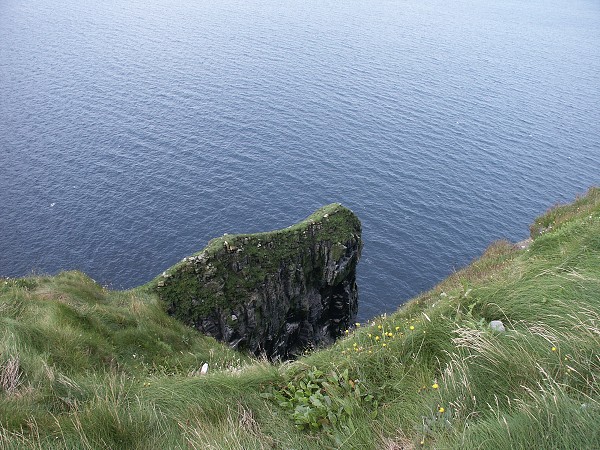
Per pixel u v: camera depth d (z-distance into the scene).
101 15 140.38
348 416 7.82
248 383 8.89
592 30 179.62
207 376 9.23
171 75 94.62
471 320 9.03
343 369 8.93
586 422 5.78
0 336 10.71
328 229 29.41
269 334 26.59
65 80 88.38
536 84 104.06
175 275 23.73
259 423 7.93
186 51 111.25
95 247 47.75
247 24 142.00
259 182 59.53
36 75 89.50
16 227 49.41
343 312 31.92
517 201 58.59
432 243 50.50
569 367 6.97
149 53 108.00
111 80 89.94
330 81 95.88
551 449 5.66
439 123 78.62
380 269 46.19
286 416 8.12
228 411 7.99
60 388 8.59
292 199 56.94
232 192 57.34
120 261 46.41
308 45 122.75
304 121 76.62
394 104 85.69
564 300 8.88
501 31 164.50
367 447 7.04
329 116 79.00
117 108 77.94
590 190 27.48
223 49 114.31
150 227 50.88
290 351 28.72
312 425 7.71
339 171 62.75
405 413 7.59
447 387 7.59
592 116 86.81
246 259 25.80
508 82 104.06
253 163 63.56
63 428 7.37
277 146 68.25
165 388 8.74
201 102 82.19
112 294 20.88
